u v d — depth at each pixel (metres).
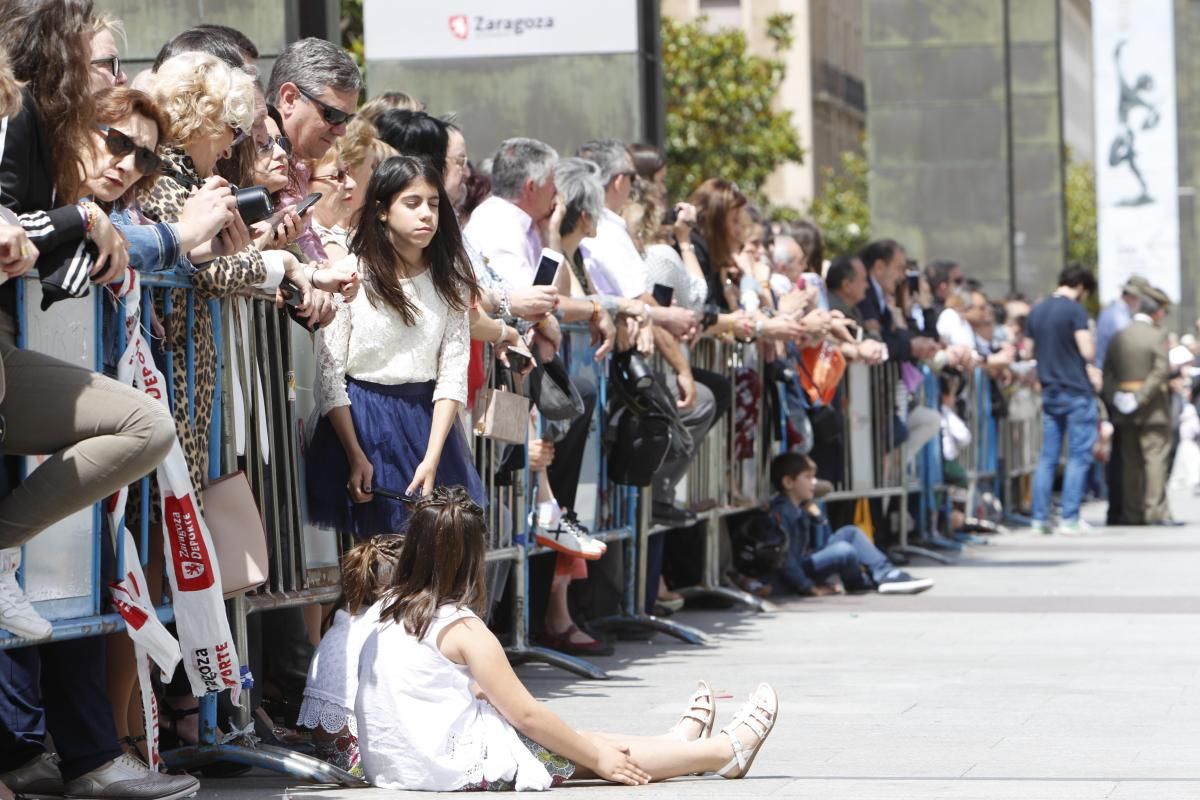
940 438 38.81
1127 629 24.77
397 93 19.92
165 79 14.26
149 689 13.39
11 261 11.22
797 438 29.62
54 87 12.23
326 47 17.23
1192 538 41.59
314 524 16.20
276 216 15.62
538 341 20.27
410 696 13.88
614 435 23.16
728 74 92.25
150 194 13.88
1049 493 43.38
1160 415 45.88
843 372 32.09
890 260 34.53
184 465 13.39
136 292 13.03
